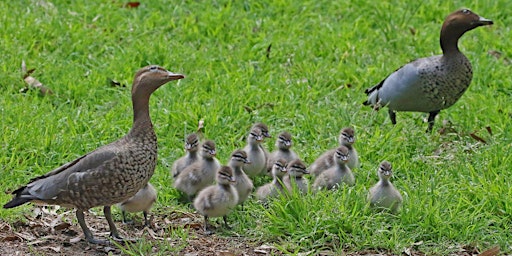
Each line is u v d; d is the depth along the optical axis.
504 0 19.88
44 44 17.23
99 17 18.52
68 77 16.03
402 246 11.24
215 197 11.55
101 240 11.27
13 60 16.33
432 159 13.63
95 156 10.82
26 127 13.98
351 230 11.43
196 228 11.87
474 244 11.45
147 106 11.13
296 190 11.76
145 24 18.34
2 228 11.55
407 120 15.47
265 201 12.37
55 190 10.82
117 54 17.06
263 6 19.56
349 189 11.97
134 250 11.05
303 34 18.45
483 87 16.55
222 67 17.06
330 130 14.69
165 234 11.48
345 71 16.89
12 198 12.05
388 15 19.08
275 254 11.12
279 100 15.77
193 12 19.11
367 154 13.95
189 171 12.54
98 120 14.66
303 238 11.24
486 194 12.23
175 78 11.09
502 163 13.32
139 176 11.02
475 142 14.38
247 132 14.67
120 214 12.18
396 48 18.12
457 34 14.63
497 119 15.19
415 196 12.12
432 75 14.58
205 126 14.69
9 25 17.52
